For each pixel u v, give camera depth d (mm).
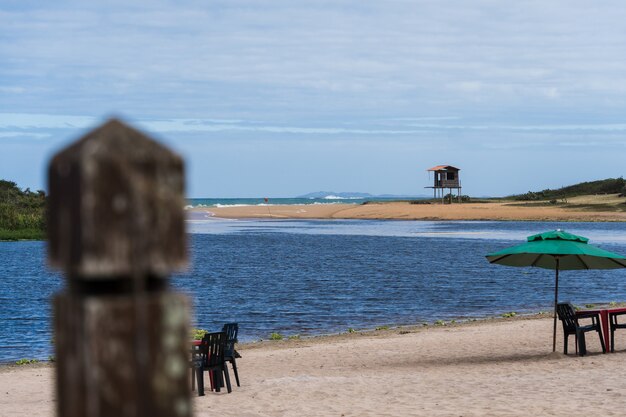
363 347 25500
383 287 53094
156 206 1797
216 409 15086
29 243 116875
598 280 57156
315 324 35562
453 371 19828
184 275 63406
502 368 19984
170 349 1848
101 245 1758
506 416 13438
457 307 41531
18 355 27734
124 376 1815
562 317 21969
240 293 49938
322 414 14250
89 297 1815
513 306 41594
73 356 1857
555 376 17922
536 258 22453
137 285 1816
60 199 1820
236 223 193125
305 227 168250
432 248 97500
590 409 13781
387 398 15656
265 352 25250
